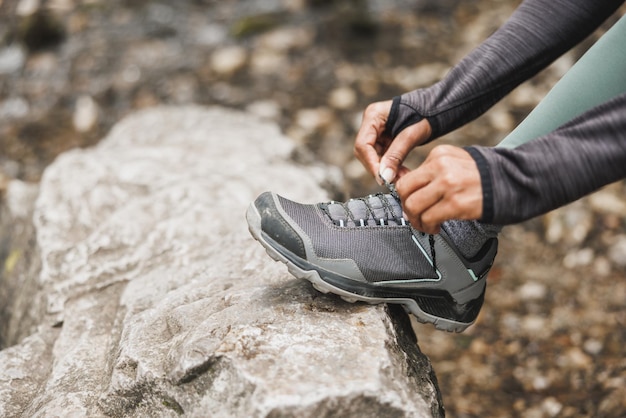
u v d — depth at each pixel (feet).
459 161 3.36
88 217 6.49
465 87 4.52
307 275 4.12
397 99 4.67
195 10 14.83
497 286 8.23
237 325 4.14
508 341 7.54
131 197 6.76
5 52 13.75
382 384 3.72
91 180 6.92
